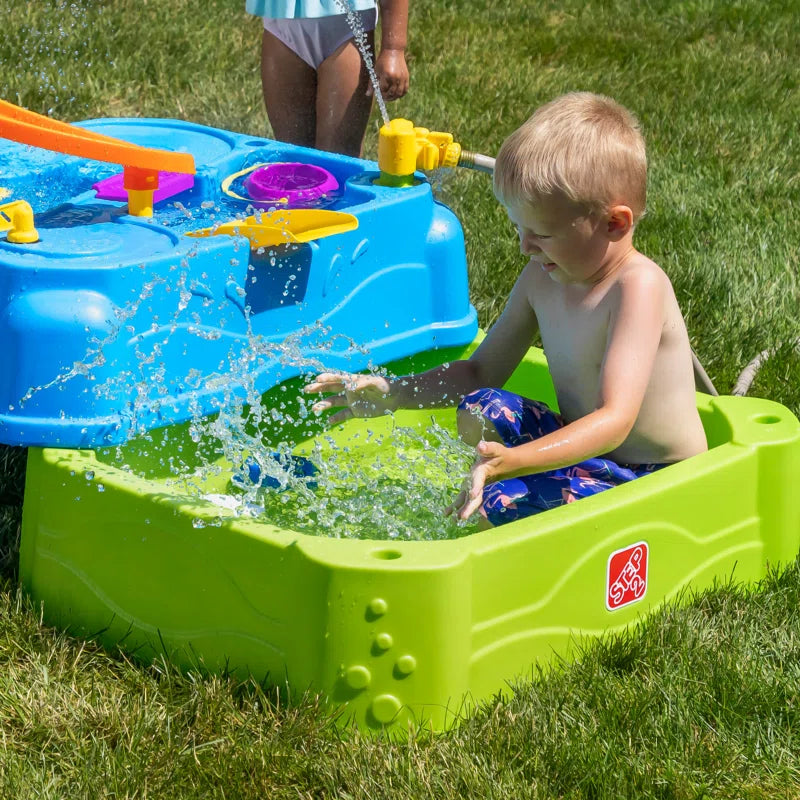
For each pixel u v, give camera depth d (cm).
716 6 864
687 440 247
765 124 614
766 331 378
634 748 199
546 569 212
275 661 204
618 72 693
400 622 195
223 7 719
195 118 550
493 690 209
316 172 321
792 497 255
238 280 259
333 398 251
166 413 246
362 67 399
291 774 191
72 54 596
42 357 230
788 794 192
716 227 466
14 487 274
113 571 225
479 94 626
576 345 241
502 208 459
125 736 197
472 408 246
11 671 213
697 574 242
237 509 247
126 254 244
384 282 295
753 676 216
